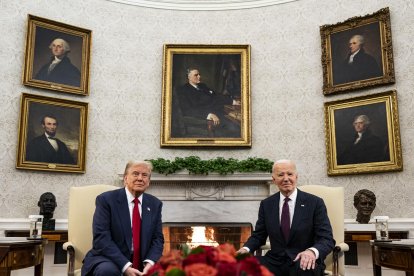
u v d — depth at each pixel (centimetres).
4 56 612
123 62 708
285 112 693
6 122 599
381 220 363
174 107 705
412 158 574
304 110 681
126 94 700
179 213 640
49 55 644
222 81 717
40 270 376
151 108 709
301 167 667
